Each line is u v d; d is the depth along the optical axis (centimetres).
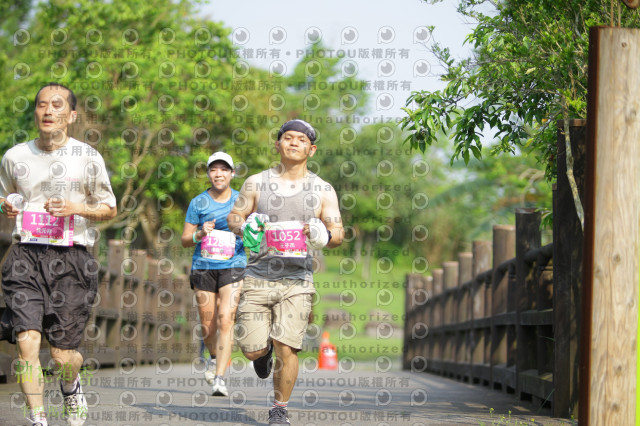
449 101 1365
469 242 9344
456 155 1420
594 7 1215
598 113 840
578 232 1366
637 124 835
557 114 1405
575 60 1225
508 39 1307
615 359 838
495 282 2278
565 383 1370
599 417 838
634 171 835
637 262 838
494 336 2280
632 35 837
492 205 7425
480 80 1338
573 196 1317
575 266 1370
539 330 1667
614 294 838
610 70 837
